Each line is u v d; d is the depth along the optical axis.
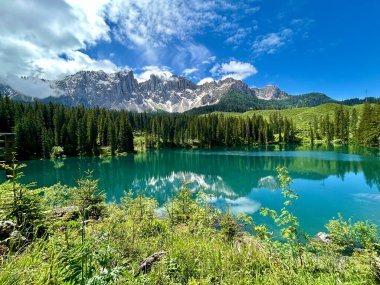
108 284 2.83
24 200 4.96
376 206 23.39
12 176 5.09
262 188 34.41
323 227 18.66
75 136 89.69
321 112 182.00
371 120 80.31
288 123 125.12
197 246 6.04
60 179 45.16
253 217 20.73
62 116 100.88
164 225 11.41
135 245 5.90
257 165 57.56
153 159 78.12
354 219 20.22
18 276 2.39
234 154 84.06
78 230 3.74
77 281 2.75
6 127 83.31
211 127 121.69
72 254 2.91
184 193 17.11
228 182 40.00
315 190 30.59
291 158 65.56
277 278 4.36
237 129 122.38
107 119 105.75
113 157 85.12
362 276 4.55
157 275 4.02
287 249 7.46
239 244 6.78
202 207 14.39
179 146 117.56
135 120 155.00
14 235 3.60
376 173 40.00
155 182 43.97
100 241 3.65
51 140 84.62
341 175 39.69
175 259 4.73
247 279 4.39
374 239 11.74
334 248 8.21
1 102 86.06
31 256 2.81
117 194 34.22
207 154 87.69
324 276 4.77
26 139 76.94
